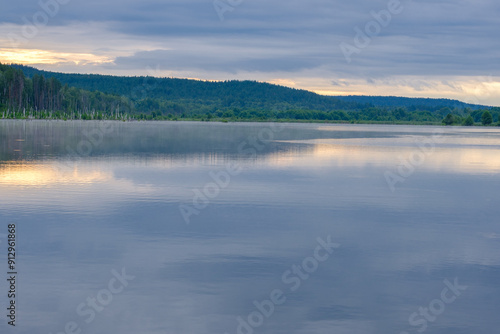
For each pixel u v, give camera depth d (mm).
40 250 18750
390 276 16562
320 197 30344
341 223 23688
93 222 23078
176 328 12875
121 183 34219
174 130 133000
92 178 36250
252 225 23062
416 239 21094
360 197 30641
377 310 14000
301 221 23984
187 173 40031
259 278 16203
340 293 15109
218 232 21734
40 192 30141
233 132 124062
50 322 13094
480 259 18438
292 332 12727
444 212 26609
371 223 23844
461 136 124500
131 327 12898
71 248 19047
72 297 14555
